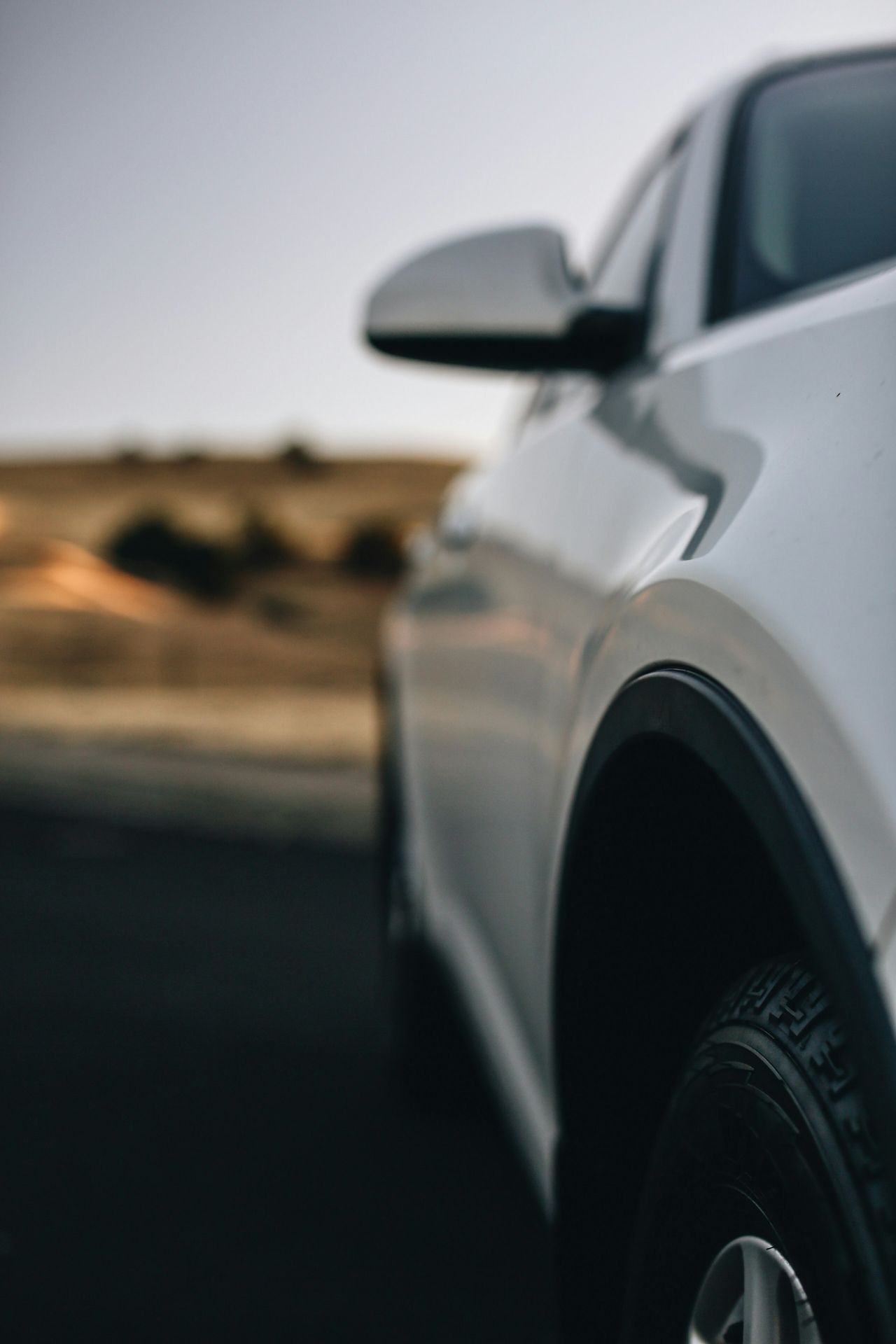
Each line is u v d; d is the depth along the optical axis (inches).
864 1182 36.1
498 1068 84.9
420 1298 94.4
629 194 97.8
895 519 37.7
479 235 80.9
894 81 80.6
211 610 2861.7
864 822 34.6
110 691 1273.4
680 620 45.6
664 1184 48.1
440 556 119.4
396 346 79.2
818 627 38.0
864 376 43.5
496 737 83.3
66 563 2775.6
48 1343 87.2
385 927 139.6
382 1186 114.2
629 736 49.3
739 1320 42.8
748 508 44.9
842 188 73.2
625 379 74.6
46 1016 165.2
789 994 43.0
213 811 390.6
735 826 48.6
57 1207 108.9
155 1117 130.1
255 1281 96.5
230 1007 170.2
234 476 5147.6
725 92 84.0
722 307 70.2
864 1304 35.4
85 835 337.1
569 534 71.2
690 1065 47.2
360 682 1491.1
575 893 57.5
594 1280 57.2
